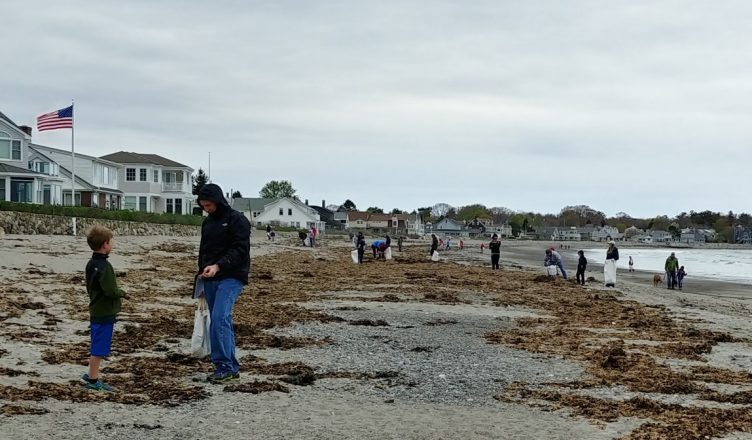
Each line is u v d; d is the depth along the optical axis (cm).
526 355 1202
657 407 843
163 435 675
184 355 1035
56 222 4422
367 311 1778
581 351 1256
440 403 855
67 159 6644
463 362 1121
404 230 18038
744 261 9438
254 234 8156
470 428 743
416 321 1617
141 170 7756
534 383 980
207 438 673
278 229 9944
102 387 826
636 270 5769
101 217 4975
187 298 1814
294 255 4819
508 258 7012
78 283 1916
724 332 1691
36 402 759
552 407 844
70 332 1205
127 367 951
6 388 801
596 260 7594
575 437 718
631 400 871
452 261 5231
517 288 2753
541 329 1570
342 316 1659
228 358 895
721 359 1240
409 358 1139
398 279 2917
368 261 4462
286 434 695
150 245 4319
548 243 18300
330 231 13550
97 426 691
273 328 1401
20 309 1395
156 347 1105
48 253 2889
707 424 770
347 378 976
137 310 1520
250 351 1144
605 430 747
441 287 2623
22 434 653
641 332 1571
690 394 936
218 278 898
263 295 2053
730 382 1023
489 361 1136
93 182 6800
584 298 2450
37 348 1046
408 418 776
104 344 817
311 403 825
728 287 3991
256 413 766
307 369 1000
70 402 769
